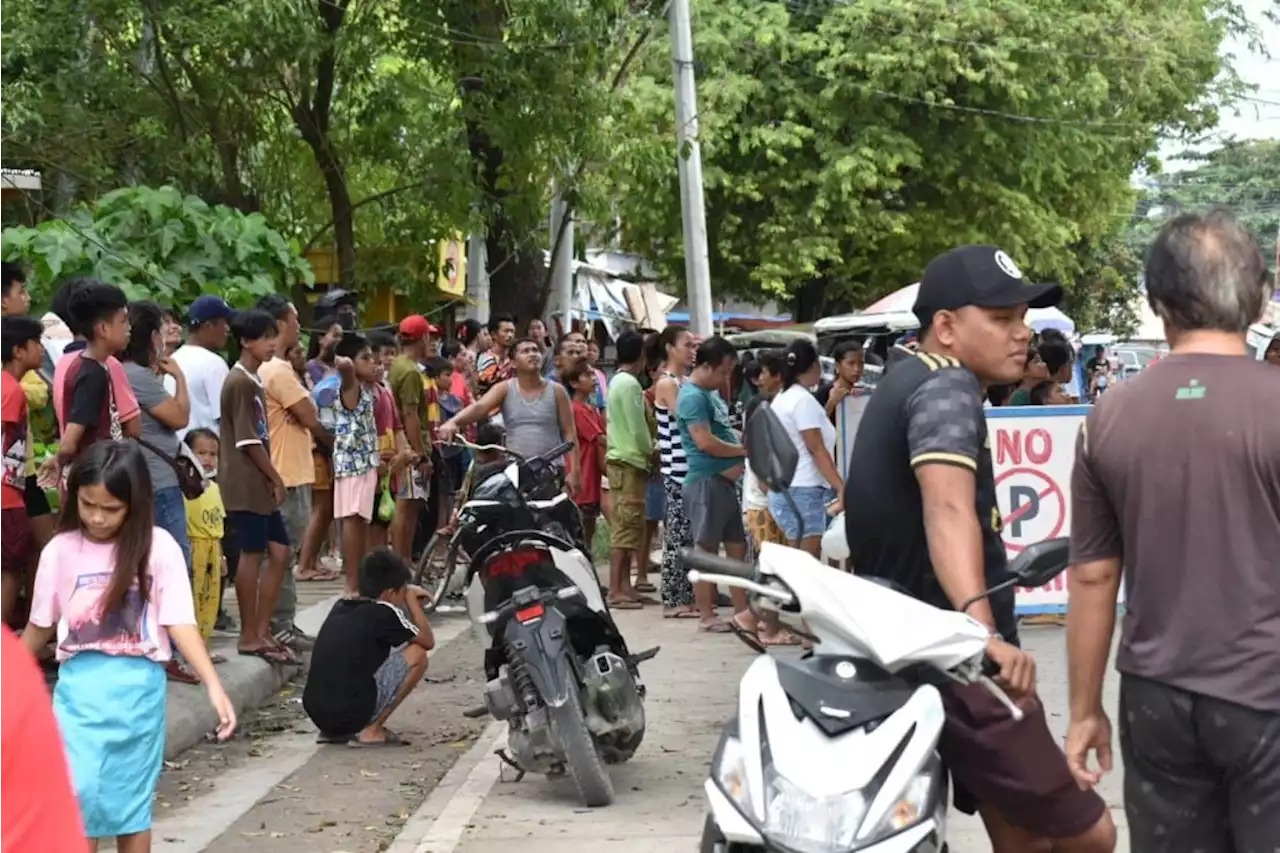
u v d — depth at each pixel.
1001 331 4.50
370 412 11.63
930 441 4.25
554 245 19.64
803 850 3.92
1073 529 4.05
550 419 11.68
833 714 4.11
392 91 17.02
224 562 10.53
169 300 12.42
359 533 11.61
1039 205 33.03
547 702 6.88
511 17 16.39
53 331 9.98
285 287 13.55
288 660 9.92
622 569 12.88
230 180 17.20
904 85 30.91
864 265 32.44
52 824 2.43
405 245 17.53
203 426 10.02
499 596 7.33
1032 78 31.86
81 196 17.05
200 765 8.22
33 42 15.73
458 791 7.34
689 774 7.52
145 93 16.53
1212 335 3.87
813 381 10.87
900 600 4.13
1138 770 3.89
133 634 5.36
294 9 15.35
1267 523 3.70
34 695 2.45
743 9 31.75
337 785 7.84
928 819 4.02
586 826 6.63
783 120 31.56
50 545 5.42
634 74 29.94
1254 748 3.66
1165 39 34.22
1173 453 3.77
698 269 20.41
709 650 10.75
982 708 4.30
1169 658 3.75
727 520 11.23
